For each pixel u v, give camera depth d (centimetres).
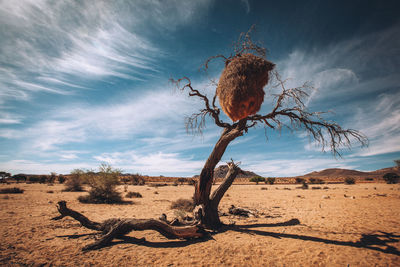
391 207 1145
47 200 1415
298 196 1989
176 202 1285
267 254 497
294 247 541
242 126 698
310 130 688
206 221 733
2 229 663
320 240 596
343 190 2597
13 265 419
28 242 557
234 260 465
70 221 820
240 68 558
